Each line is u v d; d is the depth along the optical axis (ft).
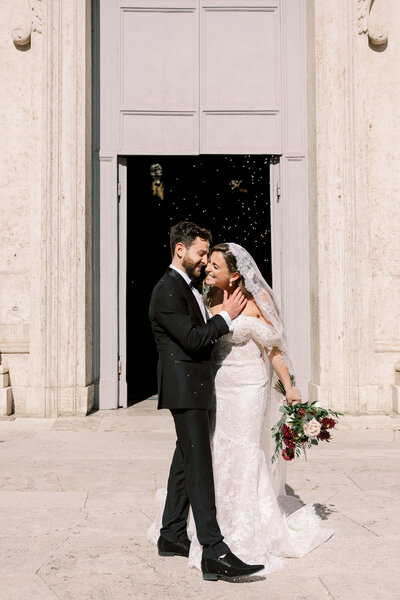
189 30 25.39
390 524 12.57
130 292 34.94
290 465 17.13
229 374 11.35
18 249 23.85
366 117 23.67
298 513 12.09
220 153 25.32
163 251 34.96
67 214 22.98
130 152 25.21
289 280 25.22
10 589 9.66
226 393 11.35
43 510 13.42
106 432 21.21
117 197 25.40
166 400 10.65
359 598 9.36
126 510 13.43
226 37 25.46
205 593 9.57
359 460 17.69
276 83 25.48
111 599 9.34
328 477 15.96
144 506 13.69
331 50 23.30
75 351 23.11
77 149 23.08
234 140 25.41
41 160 22.91
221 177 34.01
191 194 34.32
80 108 23.15
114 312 25.04
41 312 22.84
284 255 25.27
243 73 25.46
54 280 22.89
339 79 23.20
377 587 9.75
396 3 24.20
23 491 14.75
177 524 11.10
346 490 14.87
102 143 25.11
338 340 23.07
